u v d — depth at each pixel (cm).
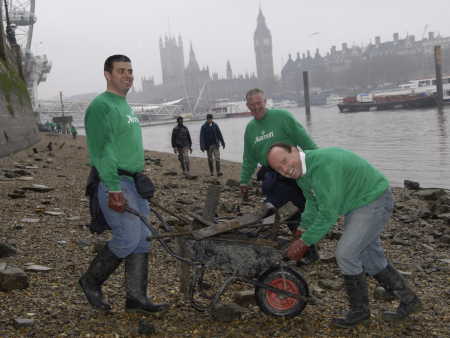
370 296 421
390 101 11181
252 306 390
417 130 4153
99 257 359
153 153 2905
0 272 400
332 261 519
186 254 360
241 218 348
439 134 3478
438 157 2042
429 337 337
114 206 334
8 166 1312
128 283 362
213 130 1474
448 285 454
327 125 6500
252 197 968
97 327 340
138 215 344
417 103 10538
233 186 1184
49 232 600
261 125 500
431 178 1497
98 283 363
